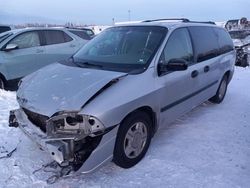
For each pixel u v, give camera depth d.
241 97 7.11
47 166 3.63
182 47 4.54
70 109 3.01
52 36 8.42
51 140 3.01
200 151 4.07
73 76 3.54
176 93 4.28
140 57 3.93
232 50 6.66
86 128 2.99
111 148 3.23
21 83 3.94
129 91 3.37
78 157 3.06
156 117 3.90
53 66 4.12
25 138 4.37
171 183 3.33
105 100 3.12
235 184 3.31
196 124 5.10
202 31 5.35
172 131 4.76
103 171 3.55
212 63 5.43
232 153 4.02
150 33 4.32
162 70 3.95
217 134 4.67
